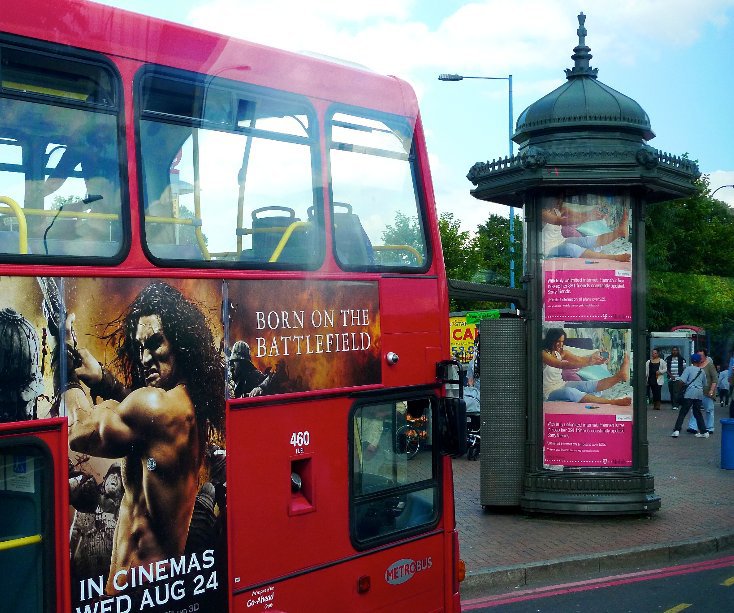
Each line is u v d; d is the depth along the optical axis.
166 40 4.42
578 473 11.60
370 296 5.45
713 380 20.52
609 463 11.60
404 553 5.69
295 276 4.93
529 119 11.66
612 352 11.64
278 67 5.03
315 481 5.00
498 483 11.90
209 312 4.42
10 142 3.84
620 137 11.45
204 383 4.36
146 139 4.29
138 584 4.05
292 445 4.86
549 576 9.52
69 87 4.03
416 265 5.92
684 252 38.88
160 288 4.20
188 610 4.28
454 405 5.92
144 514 4.06
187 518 4.27
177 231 4.35
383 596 5.50
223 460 4.46
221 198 4.62
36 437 3.65
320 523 5.04
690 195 12.21
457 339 22.78
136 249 4.12
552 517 11.63
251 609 4.61
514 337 11.88
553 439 11.68
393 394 5.58
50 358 3.72
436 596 5.96
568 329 11.66
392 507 5.64
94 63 4.11
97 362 3.89
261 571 4.66
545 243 11.76
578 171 11.27
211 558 4.39
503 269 31.64
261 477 4.66
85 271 3.88
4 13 3.80
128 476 4.00
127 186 4.13
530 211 11.82
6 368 3.56
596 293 11.63
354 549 5.28
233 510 4.51
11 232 3.75
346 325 5.25
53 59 3.97
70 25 4.02
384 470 5.57
